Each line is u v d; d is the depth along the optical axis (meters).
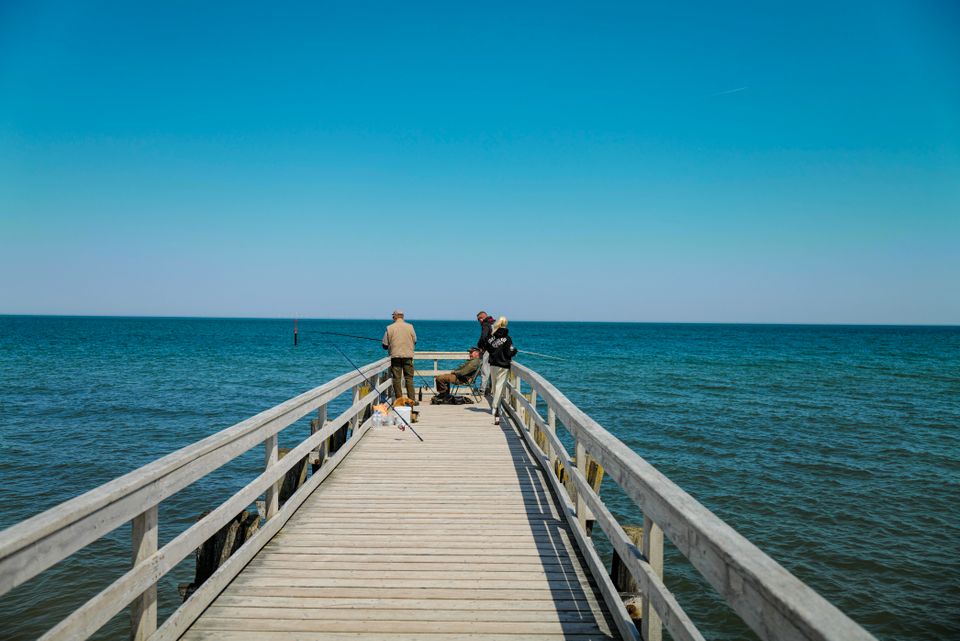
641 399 19.94
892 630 6.18
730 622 6.44
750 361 38.62
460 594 3.42
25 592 6.75
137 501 2.37
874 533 8.41
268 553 3.98
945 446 13.39
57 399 19.14
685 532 1.99
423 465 6.45
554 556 4.01
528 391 17.02
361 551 4.04
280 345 55.03
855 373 30.33
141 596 2.51
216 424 15.41
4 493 9.64
